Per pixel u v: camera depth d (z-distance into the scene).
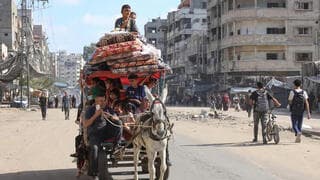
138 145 10.27
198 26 111.00
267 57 75.12
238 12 76.19
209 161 14.48
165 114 10.04
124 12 11.65
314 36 74.88
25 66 62.16
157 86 11.37
